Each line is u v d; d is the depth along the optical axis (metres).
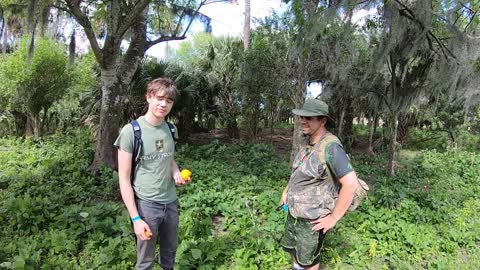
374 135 15.12
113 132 7.38
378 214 5.40
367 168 9.94
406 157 12.77
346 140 13.22
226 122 13.81
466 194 7.68
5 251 3.77
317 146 3.00
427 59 8.20
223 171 7.68
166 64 11.53
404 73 8.56
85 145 10.04
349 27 6.96
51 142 10.52
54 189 6.02
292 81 10.99
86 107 10.91
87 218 4.52
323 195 3.02
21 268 3.38
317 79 11.23
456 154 12.52
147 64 11.04
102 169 7.05
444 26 7.75
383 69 9.10
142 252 3.04
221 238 4.58
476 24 8.14
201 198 5.35
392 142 9.20
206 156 9.78
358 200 3.04
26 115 11.82
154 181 2.97
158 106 2.86
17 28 11.30
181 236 4.30
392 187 7.46
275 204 5.54
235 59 13.09
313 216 3.01
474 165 11.05
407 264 4.28
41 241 4.09
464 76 7.81
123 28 6.91
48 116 12.85
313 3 7.07
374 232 5.01
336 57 8.65
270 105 12.82
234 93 13.20
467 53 7.38
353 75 9.52
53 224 4.50
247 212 5.22
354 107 13.16
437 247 4.79
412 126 15.98
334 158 2.88
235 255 4.09
